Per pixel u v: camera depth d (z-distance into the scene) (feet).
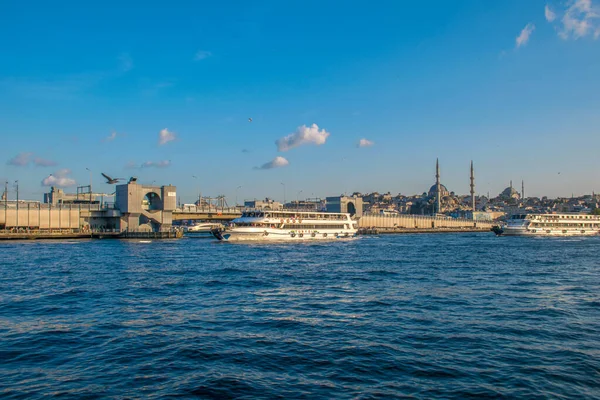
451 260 276.62
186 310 132.05
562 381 78.23
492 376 80.43
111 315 125.90
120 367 85.35
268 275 205.16
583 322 116.88
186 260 274.36
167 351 94.22
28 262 259.19
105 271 218.79
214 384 76.89
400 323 116.37
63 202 643.86
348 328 111.75
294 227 455.63
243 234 432.66
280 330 110.22
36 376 81.35
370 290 165.07
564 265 246.27
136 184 561.84
